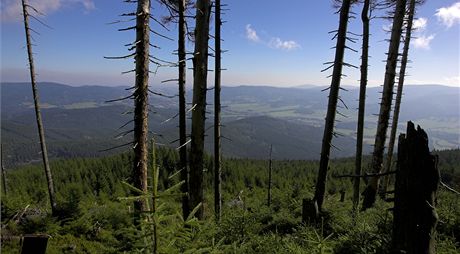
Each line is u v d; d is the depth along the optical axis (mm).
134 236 3121
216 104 12844
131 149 8430
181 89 10508
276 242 6660
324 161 11289
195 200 10219
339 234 7781
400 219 4168
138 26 7996
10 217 13914
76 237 12539
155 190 2830
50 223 12992
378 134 13172
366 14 12820
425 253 4004
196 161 10180
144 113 8328
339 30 10641
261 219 11031
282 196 17234
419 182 4000
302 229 8633
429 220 3996
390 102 13023
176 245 3320
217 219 8414
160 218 2916
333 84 10984
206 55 9992
